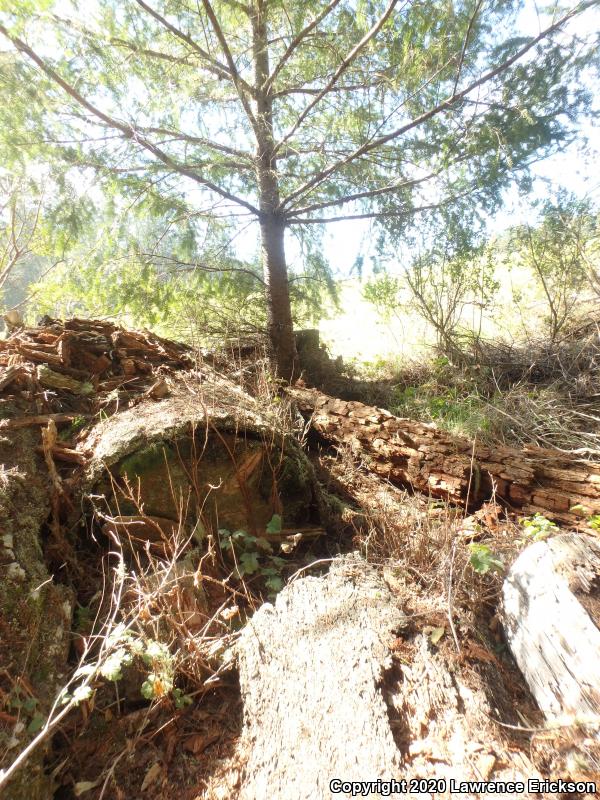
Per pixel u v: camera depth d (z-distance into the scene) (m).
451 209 4.99
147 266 5.23
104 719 1.76
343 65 4.19
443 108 4.32
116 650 1.85
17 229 5.63
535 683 1.72
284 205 5.32
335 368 5.88
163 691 1.71
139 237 5.29
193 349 4.10
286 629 1.90
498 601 2.11
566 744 1.46
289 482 2.85
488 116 4.45
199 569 2.15
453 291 5.59
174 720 1.78
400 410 4.70
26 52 3.58
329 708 1.59
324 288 6.74
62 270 5.14
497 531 2.64
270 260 5.54
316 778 1.42
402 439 3.26
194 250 5.57
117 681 1.84
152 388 3.09
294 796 1.40
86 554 2.36
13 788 1.39
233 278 5.84
